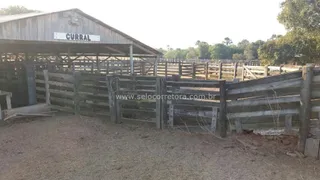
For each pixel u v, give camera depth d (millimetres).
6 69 9516
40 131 6137
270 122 5059
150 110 6445
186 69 19688
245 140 5105
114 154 4805
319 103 4422
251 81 5117
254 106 5164
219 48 69625
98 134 5938
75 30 9531
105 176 3982
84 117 7305
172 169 4152
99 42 10477
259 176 3859
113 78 6680
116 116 6727
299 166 4137
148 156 4672
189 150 4875
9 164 4473
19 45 11094
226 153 4656
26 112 7512
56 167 4312
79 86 7543
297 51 21844
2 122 6934
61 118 7277
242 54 63406
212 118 5707
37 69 9008
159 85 6090
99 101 7273
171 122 6152
